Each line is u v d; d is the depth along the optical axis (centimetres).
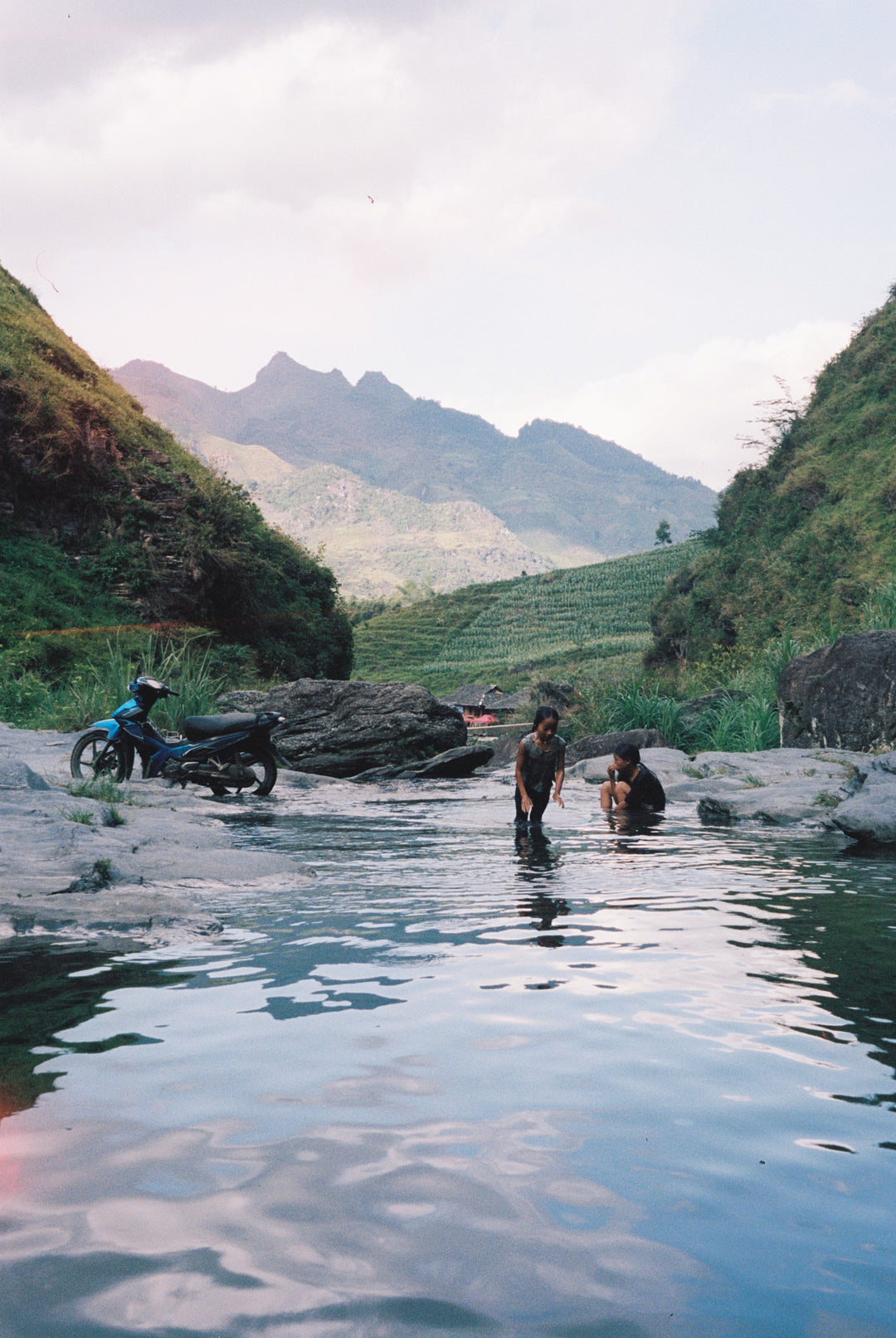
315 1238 147
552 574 17025
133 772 1134
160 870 487
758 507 5581
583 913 414
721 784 991
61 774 962
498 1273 137
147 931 371
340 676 4009
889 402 5012
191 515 3103
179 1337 121
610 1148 182
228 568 3080
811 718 1292
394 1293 132
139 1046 241
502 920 399
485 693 8781
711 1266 140
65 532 2803
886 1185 167
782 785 888
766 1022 262
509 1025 258
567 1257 142
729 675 2409
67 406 2880
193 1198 160
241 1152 179
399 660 13450
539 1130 190
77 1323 124
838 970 315
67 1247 144
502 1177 169
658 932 374
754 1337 122
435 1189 164
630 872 537
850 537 4334
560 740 802
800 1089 213
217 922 388
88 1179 167
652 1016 266
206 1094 208
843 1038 248
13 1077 218
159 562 2884
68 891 423
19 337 3123
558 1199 161
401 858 591
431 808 953
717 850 632
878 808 673
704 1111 200
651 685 2091
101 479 2906
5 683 1767
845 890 474
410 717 1521
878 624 1514
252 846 643
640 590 15050
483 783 1371
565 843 671
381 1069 224
